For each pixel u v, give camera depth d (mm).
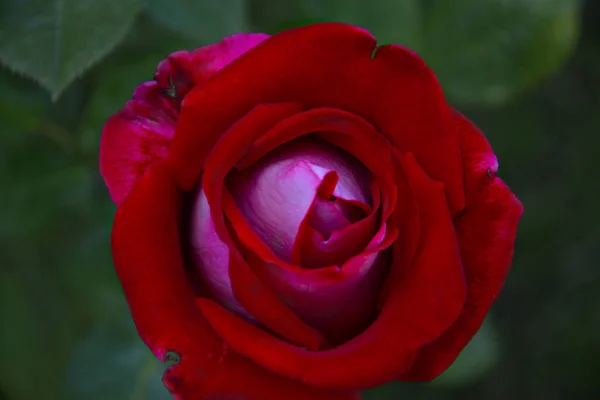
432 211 353
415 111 355
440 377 499
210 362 353
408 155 354
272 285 353
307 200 352
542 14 471
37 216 472
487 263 360
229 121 353
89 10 389
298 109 356
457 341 361
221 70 349
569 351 748
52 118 468
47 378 525
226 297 359
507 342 755
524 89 480
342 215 354
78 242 487
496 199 361
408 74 352
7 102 460
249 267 353
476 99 481
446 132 355
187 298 356
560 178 742
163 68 364
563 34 473
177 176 355
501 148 738
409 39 460
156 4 435
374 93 355
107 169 364
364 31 348
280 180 354
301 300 355
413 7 459
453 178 358
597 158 738
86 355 461
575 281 748
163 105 367
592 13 759
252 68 349
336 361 348
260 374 353
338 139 358
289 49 349
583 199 739
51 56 386
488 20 474
